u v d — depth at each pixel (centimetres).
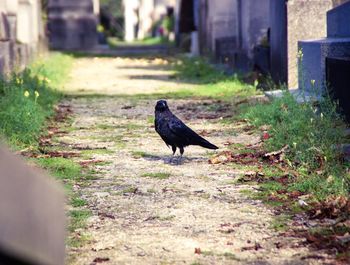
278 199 995
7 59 2383
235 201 992
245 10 3100
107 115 1970
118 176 1180
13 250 253
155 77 3241
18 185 263
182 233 837
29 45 3344
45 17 4888
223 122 1789
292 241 797
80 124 1802
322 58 1766
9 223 253
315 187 1030
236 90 2473
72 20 6178
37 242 262
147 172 1214
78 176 1173
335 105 1478
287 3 2247
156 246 784
